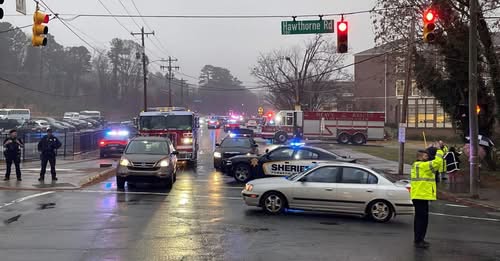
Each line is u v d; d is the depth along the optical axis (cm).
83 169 2320
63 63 13125
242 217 1205
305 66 6706
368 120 5025
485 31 2328
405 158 3256
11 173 2109
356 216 1288
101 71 13250
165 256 812
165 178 1706
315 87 6775
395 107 6525
